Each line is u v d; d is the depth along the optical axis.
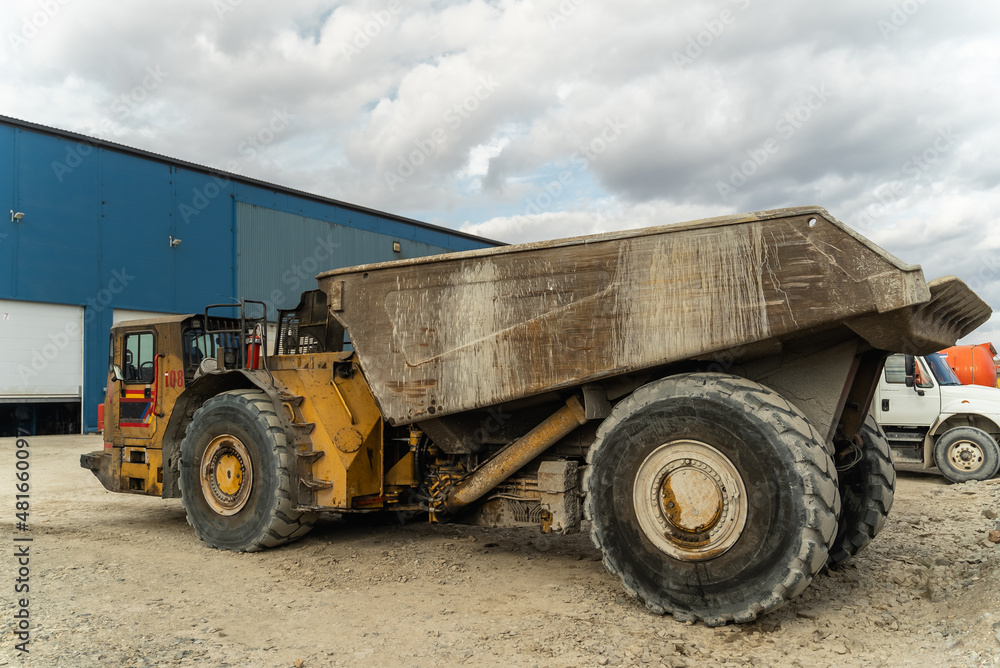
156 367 6.23
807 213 3.41
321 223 23.42
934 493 8.16
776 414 3.37
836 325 3.45
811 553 3.20
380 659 3.06
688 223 3.70
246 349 5.79
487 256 4.39
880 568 4.47
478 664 2.99
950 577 4.14
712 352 3.64
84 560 4.75
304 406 5.32
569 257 4.08
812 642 3.21
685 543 3.52
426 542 5.59
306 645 3.23
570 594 4.08
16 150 16.69
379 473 5.29
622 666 2.95
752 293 3.51
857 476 4.51
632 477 3.70
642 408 3.72
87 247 17.88
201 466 5.50
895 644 3.17
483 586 4.29
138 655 3.00
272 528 5.10
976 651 2.87
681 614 3.50
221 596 4.02
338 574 4.58
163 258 19.33
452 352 4.50
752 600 3.30
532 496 4.79
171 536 5.83
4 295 16.44
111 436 6.56
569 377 4.02
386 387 4.77
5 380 16.55
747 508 3.36
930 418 9.57
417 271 4.71
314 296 5.82
